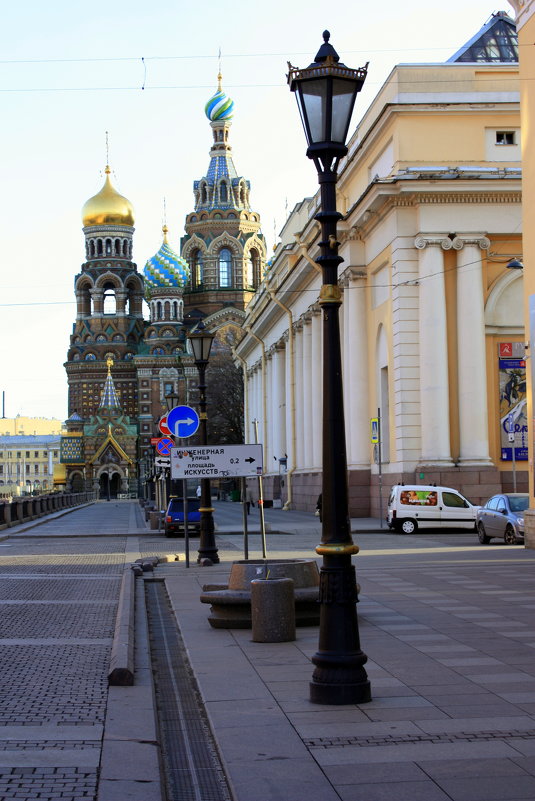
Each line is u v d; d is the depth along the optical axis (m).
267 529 43.00
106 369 173.62
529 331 27.30
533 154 27.12
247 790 6.95
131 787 7.01
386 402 44.66
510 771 7.23
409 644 12.44
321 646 9.48
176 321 166.88
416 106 41.03
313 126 9.51
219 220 162.88
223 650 12.37
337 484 9.37
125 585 19.05
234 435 116.81
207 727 9.04
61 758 7.73
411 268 40.59
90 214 175.88
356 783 7.04
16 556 29.56
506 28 47.03
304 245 53.66
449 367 40.47
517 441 40.81
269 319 74.38
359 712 8.96
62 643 13.28
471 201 40.34
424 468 39.53
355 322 46.59
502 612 15.14
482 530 32.00
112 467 168.62
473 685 10.05
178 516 40.88
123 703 9.70
